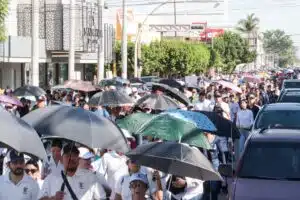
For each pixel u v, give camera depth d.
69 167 9.61
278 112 19.94
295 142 13.34
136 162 9.43
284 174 12.59
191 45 81.81
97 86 30.53
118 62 72.19
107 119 9.63
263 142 13.38
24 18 57.53
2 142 8.18
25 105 23.41
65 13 57.75
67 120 9.40
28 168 11.06
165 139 11.62
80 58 63.50
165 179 11.24
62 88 28.64
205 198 13.64
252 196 11.52
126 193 10.40
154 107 17.47
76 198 9.63
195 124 12.75
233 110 27.39
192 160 9.27
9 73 52.41
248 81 55.78
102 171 11.23
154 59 76.31
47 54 58.50
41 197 9.74
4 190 9.77
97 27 62.88
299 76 79.62
